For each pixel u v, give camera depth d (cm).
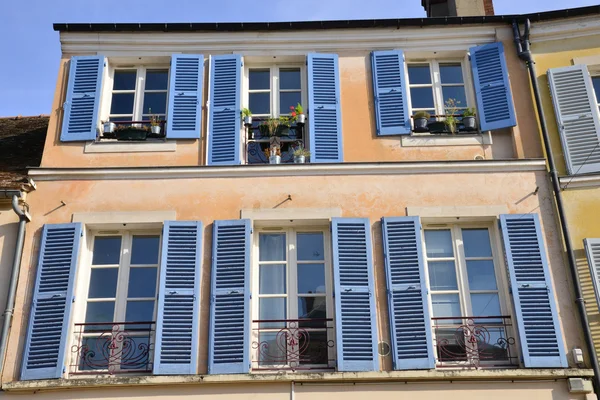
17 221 1213
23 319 1148
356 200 1232
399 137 1300
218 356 1118
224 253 1188
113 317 1166
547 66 1351
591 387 1093
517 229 1207
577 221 1221
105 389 1097
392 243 1198
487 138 1299
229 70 1348
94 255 1213
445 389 1102
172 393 1096
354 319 1145
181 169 1247
